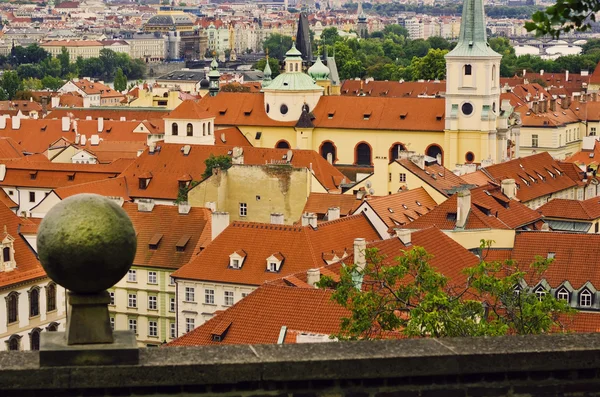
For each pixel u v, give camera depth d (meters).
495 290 95.12
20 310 150.88
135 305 183.88
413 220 185.88
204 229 184.25
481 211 177.62
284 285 120.94
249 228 166.00
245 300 115.19
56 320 157.00
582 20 45.34
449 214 168.88
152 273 182.12
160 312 182.38
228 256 163.88
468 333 85.12
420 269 97.38
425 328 89.19
